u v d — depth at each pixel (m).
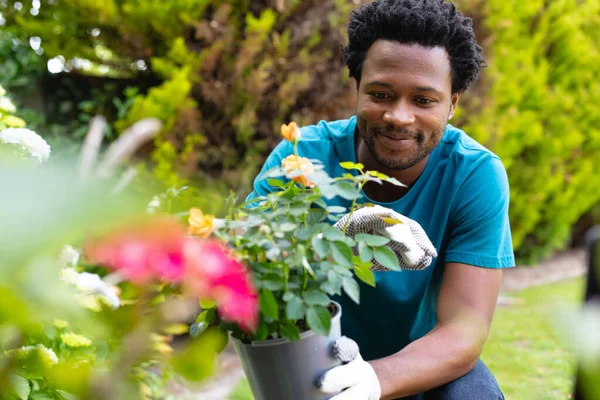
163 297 0.66
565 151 4.86
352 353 1.02
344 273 0.95
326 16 3.55
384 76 1.28
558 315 0.30
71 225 0.35
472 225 1.37
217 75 3.51
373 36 1.33
